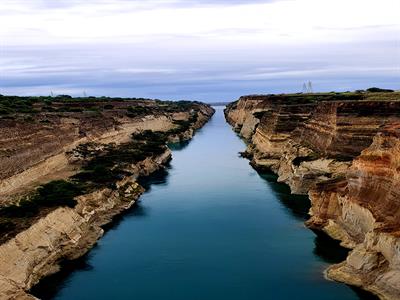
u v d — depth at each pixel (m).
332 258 41.44
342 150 58.94
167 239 48.44
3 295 33.00
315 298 34.34
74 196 51.25
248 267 40.81
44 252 40.16
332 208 47.50
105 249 46.06
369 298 33.56
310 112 81.19
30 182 56.69
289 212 55.84
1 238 37.16
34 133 65.75
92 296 36.44
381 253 34.44
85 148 77.88
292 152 70.69
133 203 61.44
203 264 41.91
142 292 37.00
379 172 38.84
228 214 56.19
